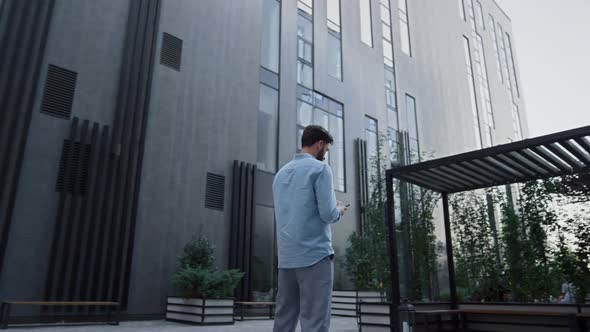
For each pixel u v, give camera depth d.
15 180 7.82
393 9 21.34
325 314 1.71
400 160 13.10
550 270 8.59
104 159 8.95
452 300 6.87
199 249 9.66
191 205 10.46
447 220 7.18
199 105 11.23
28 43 8.40
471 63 28.19
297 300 1.87
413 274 10.20
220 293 8.91
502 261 10.02
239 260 10.99
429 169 5.84
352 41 17.86
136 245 9.27
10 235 7.67
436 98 22.50
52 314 7.77
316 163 1.91
